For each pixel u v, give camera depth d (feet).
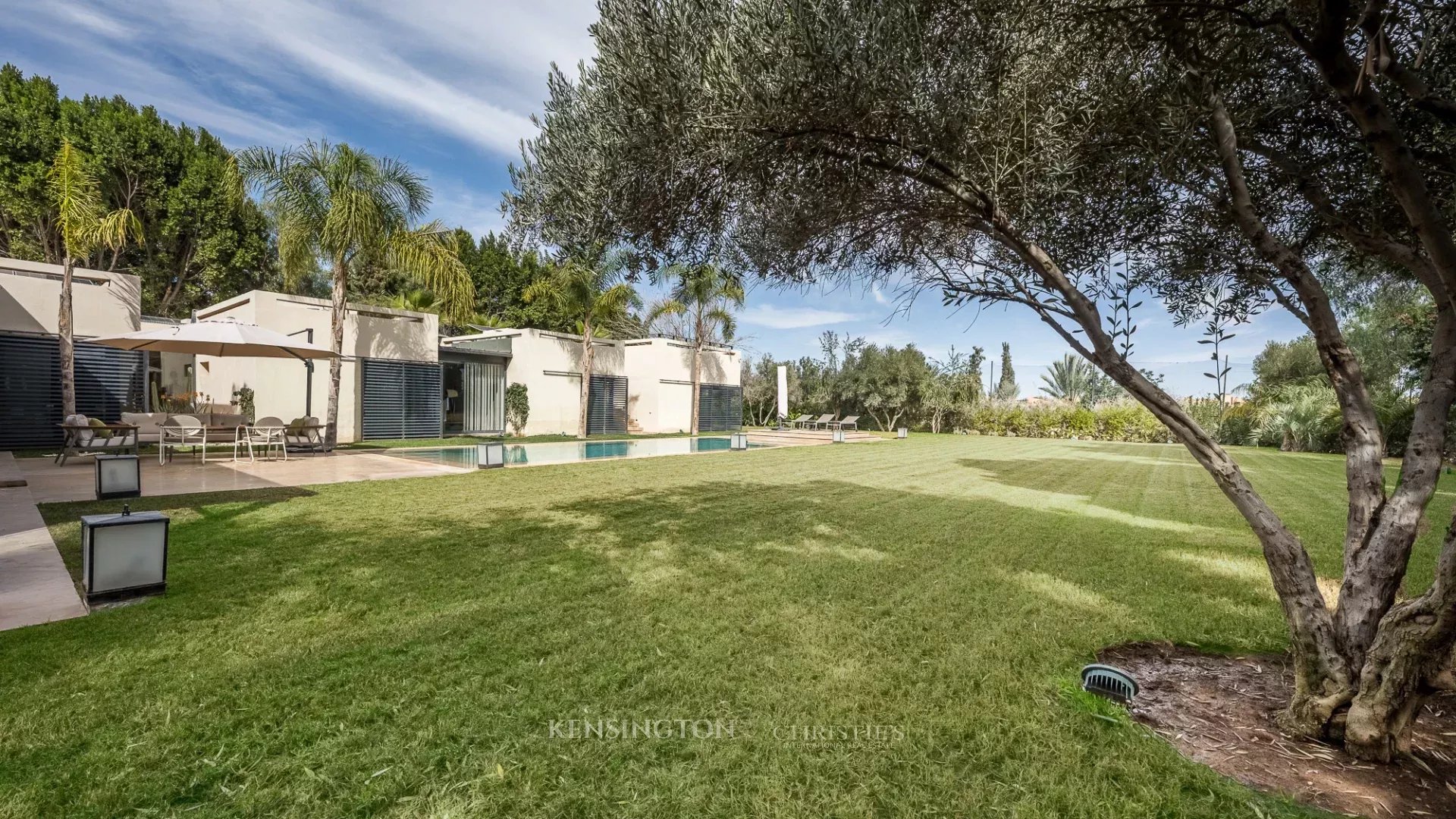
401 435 60.49
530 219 12.49
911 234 11.97
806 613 13.24
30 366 41.01
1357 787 7.24
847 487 33.68
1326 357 9.05
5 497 24.08
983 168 9.22
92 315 43.62
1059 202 10.95
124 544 12.92
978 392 104.73
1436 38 6.41
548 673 10.00
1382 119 6.19
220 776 7.08
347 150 47.09
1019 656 11.17
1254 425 76.48
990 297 10.91
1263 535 8.78
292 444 44.55
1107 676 9.66
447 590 14.21
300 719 8.36
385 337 59.21
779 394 100.07
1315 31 6.37
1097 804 6.91
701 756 7.73
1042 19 8.54
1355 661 8.16
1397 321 24.31
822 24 8.52
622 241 11.84
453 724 8.29
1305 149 10.68
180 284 85.87
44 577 14.23
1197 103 8.14
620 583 15.12
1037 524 24.18
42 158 71.72
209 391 59.21
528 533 20.47
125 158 75.31
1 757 7.29
